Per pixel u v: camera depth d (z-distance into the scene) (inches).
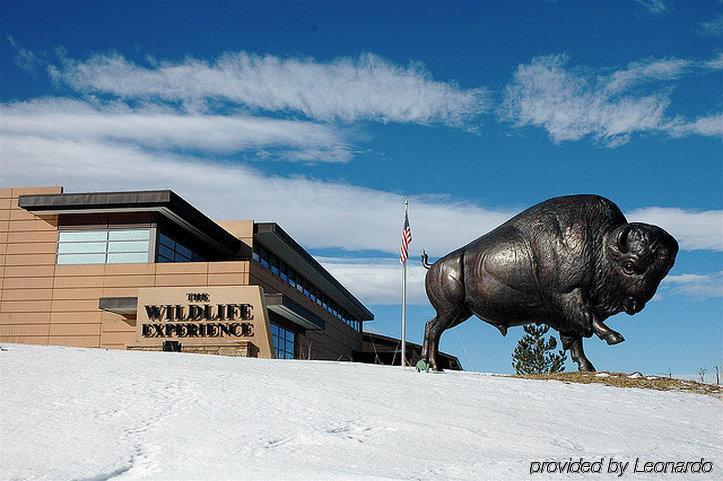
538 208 928.3
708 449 541.0
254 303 1525.6
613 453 509.0
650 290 869.8
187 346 1517.0
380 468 439.2
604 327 869.2
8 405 548.7
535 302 916.0
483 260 930.1
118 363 759.7
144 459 440.5
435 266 971.3
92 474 405.7
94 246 1721.2
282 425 532.4
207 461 438.6
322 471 425.7
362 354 2728.8
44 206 1676.9
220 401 597.0
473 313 956.6
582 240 882.1
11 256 1742.1
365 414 587.2
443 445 507.2
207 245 1908.2
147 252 1695.4
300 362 952.9
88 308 1689.2
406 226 1129.4
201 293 1542.8
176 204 1662.2
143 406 565.0
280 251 2075.5
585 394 754.2
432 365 944.3
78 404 561.3
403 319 1090.7
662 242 859.4
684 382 876.6
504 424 582.6
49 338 1688.0
